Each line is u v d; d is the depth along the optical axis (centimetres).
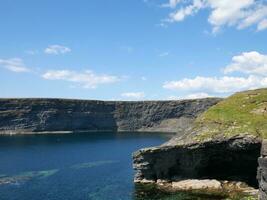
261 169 4288
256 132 6222
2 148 14312
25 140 18488
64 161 10406
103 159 10888
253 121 6594
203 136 6575
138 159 6819
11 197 5881
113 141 18488
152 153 6675
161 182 6606
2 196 5944
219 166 6656
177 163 6625
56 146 15425
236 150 6297
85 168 9031
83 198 5756
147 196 5672
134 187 6431
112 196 5831
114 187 6525
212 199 5316
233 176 6525
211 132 6638
